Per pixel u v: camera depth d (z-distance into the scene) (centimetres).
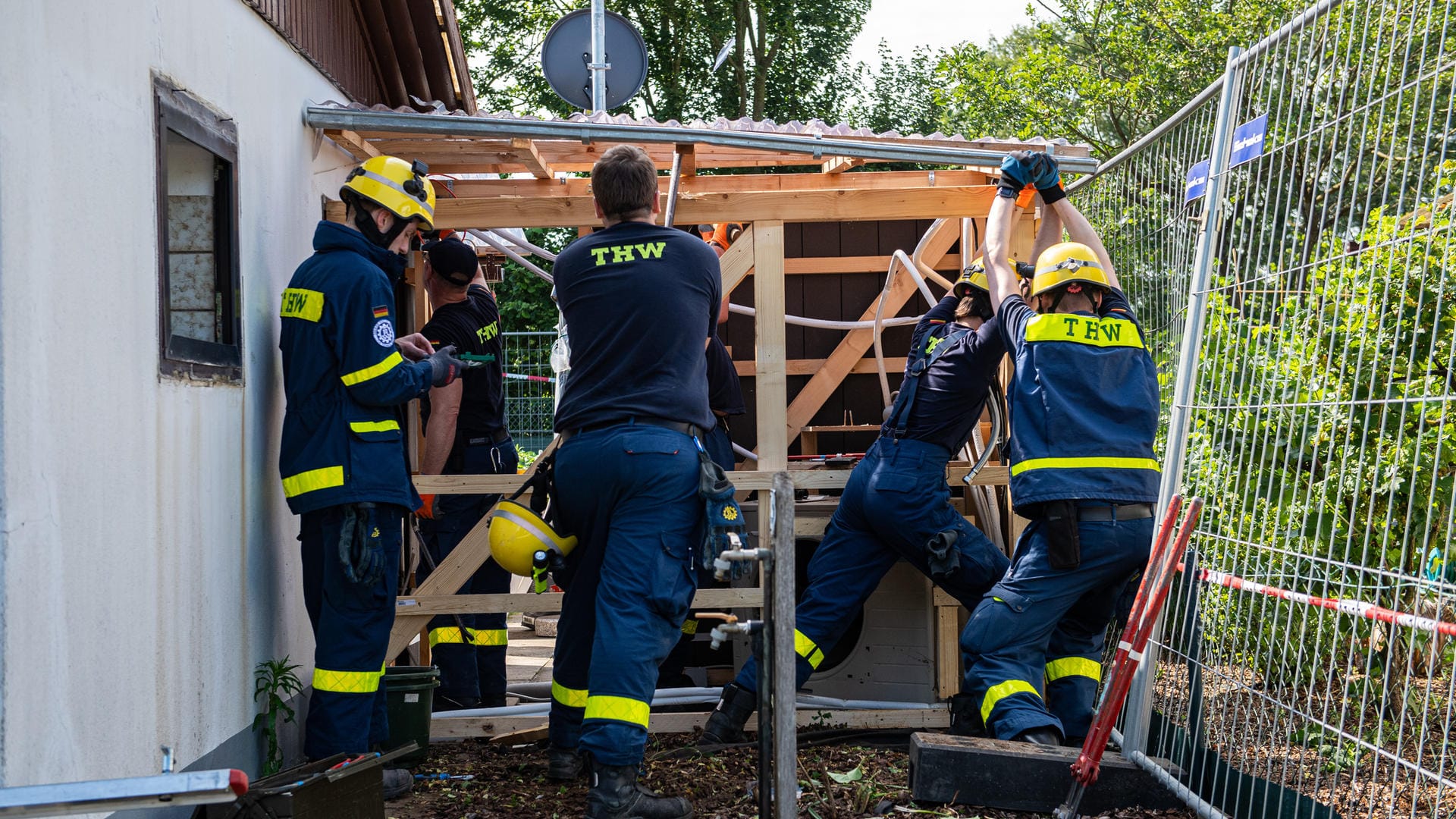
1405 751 369
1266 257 364
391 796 358
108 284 257
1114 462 354
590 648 361
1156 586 321
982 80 2164
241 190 355
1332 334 303
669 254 334
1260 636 344
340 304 333
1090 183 495
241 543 343
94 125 253
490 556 435
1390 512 287
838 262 554
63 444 234
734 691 409
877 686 452
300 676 405
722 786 366
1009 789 335
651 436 320
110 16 262
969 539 408
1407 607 380
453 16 565
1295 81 315
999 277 384
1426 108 326
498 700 480
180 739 292
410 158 484
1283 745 382
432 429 453
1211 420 374
